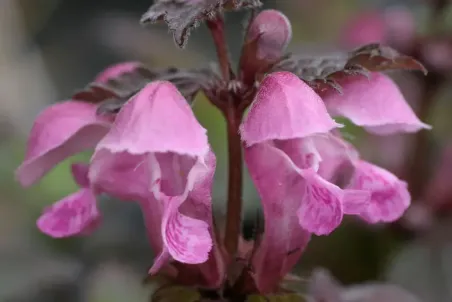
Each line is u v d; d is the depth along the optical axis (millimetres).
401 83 391
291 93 263
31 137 281
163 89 261
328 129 260
